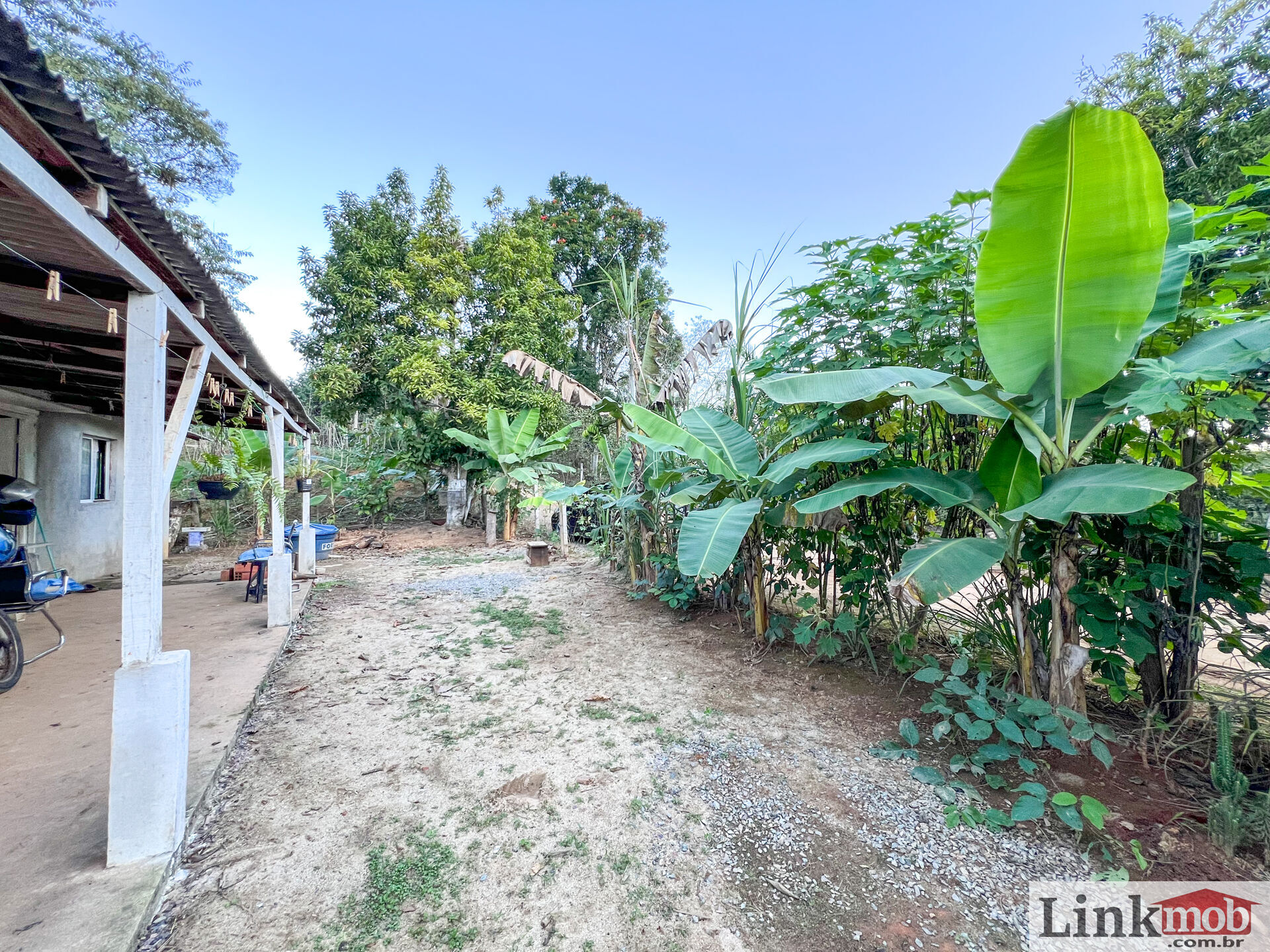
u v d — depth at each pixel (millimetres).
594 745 2779
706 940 1624
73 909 1588
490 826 2131
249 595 5523
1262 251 2312
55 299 1832
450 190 11258
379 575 7355
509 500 10422
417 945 1597
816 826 2141
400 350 9875
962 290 3023
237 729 2750
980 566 2320
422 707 3227
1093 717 2838
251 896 1755
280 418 5719
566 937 1631
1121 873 1829
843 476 3775
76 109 1431
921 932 1648
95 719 2826
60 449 5766
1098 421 2438
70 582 3617
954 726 2891
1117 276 2039
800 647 4199
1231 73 6441
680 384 5430
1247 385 2299
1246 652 2465
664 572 5414
